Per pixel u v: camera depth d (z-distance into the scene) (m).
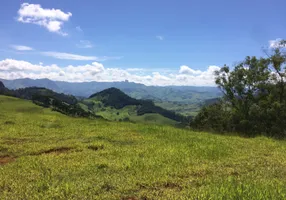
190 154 11.59
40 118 23.14
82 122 22.36
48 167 9.00
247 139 17.86
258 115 29.45
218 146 13.88
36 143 13.02
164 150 12.18
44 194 6.62
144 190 7.05
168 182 7.73
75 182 7.48
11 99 95.38
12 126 17.64
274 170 9.33
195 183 7.70
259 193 6.50
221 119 32.94
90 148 12.47
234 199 6.22
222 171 9.06
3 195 6.60
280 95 29.30
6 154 11.09
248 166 9.88
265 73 29.98
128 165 9.37
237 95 32.44
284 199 6.27
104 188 7.15
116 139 14.80
